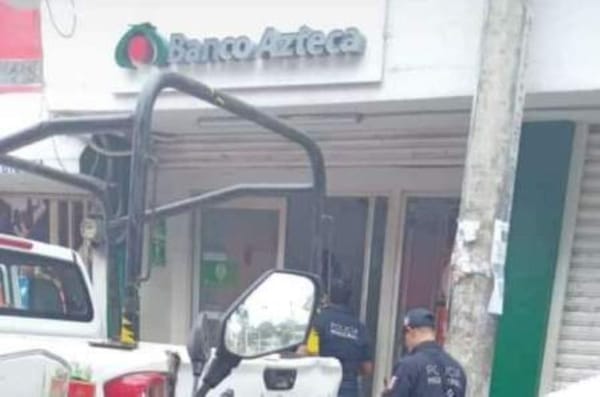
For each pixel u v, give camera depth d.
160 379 2.55
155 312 8.12
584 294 5.98
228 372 2.26
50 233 8.75
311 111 6.30
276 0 6.08
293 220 7.78
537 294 6.00
